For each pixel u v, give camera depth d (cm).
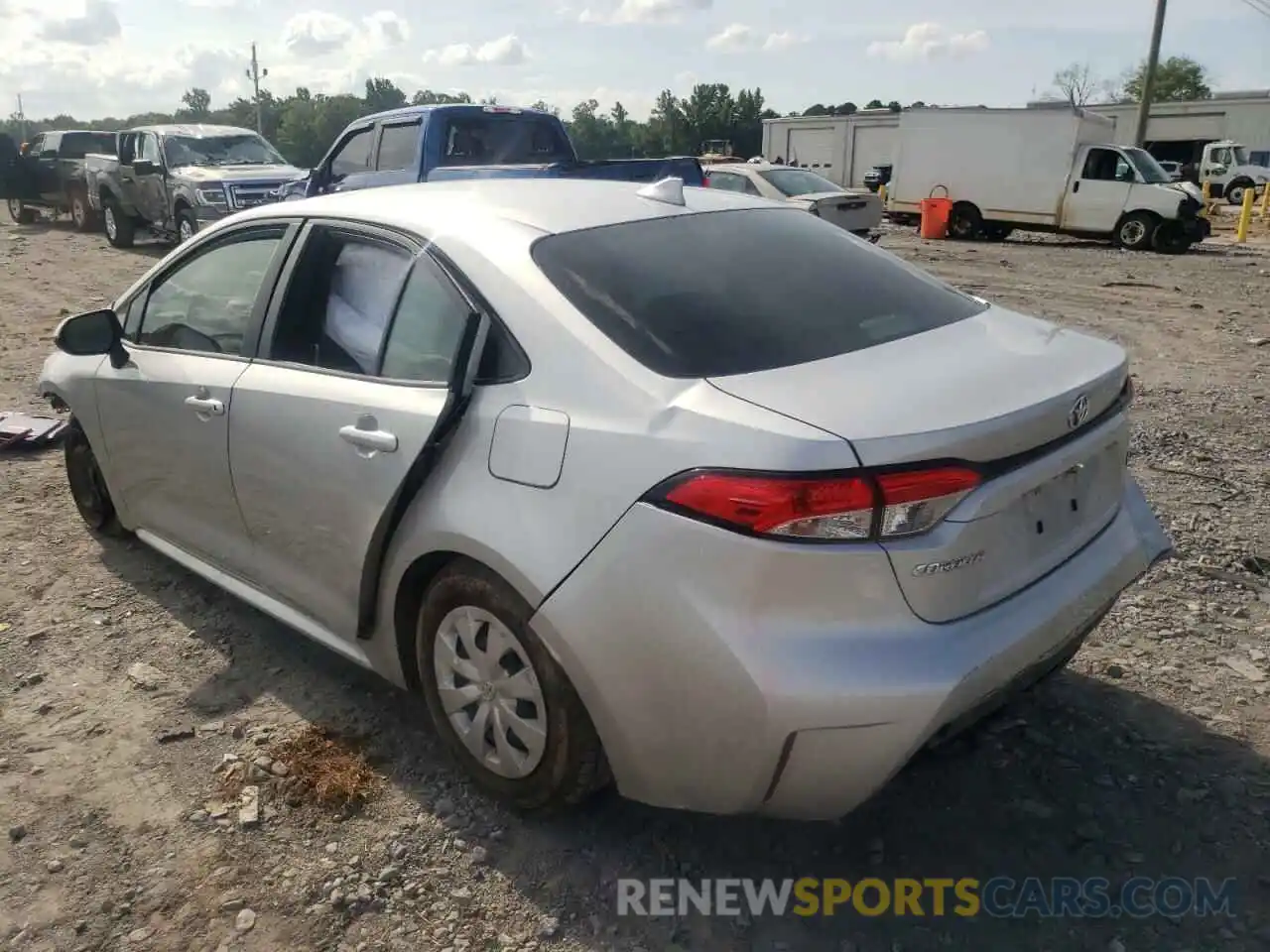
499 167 1005
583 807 292
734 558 225
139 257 1661
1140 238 2000
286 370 339
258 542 361
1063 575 266
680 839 286
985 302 341
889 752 228
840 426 225
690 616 230
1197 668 366
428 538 279
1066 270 1611
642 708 243
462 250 296
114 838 288
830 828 290
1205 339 1002
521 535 256
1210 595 421
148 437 402
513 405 268
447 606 288
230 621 411
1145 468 586
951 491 227
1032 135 2128
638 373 253
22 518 520
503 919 260
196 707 352
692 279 290
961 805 298
